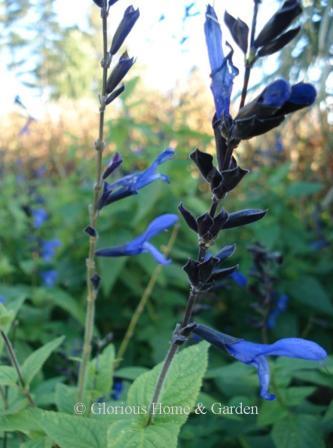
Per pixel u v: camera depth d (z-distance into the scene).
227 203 0.56
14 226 0.57
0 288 0.40
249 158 0.65
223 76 0.12
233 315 0.43
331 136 0.61
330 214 0.63
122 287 0.42
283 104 0.11
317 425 0.24
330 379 0.25
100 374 0.21
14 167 0.85
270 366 0.25
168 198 0.45
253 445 0.27
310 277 0.44
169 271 0.41
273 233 0.45
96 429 0.16
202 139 0.44
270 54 0.12
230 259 0.47
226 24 0.12
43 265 0.46
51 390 0.25
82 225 0.48
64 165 0.84
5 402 0.19
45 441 0.17
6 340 0.18
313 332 0.43
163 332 0.39
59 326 0.37
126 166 0.36
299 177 0.69
